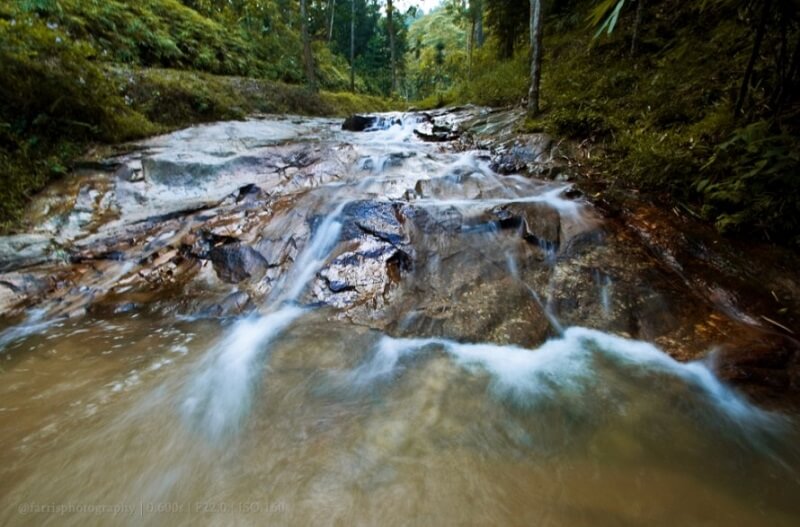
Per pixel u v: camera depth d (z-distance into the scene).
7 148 4.14
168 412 1.98
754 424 1.88
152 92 6.97
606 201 3.90
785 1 3.00
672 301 2.72
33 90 4.49
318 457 1.72
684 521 1.41
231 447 1.78
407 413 2.00
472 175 4.84
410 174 5.01
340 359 2.42
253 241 3.61
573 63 7.82
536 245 3.37
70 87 4.94
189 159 5.14
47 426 1.86
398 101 23.83
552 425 1.91
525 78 8.97
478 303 2.87
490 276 3.12
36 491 1.54
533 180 4.70
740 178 3.08
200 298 3.02
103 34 8.52
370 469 1.66
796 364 2.16
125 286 3.16
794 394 2.01
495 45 15.21
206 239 3.68
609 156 4.75
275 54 17.03
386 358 2.43
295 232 3.69
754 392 2.04
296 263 3.38
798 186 2.83
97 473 1.63
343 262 3.25
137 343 2.56
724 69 4.48
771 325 2.48
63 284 3.14
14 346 2.48
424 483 1.58
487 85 10.24
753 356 2.21
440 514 1.45
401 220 3.66
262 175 5.20
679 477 1.61
